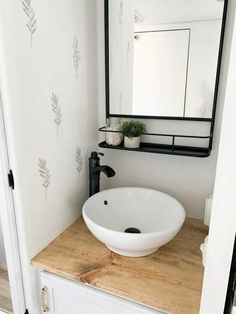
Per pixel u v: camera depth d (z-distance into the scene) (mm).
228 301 581
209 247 528
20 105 819
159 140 1250
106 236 886
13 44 761
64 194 1125
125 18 1147
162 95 1173
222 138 453
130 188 1276
